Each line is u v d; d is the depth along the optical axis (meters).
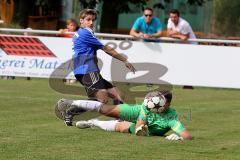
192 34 43.25
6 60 43.31
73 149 19.69
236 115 29.69
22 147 19.77
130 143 20.98
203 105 33.53
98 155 18.81
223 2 111.31
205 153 19.48
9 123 24.92
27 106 30.78
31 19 70.00
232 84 42.16
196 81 42.31
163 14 79.31
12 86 40.22
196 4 76.31
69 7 72.81
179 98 36.81
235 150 20.11
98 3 70.69
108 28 71.88
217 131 24.44
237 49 41.94
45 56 42.78
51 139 21.39
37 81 44.00
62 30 43.38
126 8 72.38
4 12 67.31
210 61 42.19
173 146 20.58
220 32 111.75
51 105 31.39
